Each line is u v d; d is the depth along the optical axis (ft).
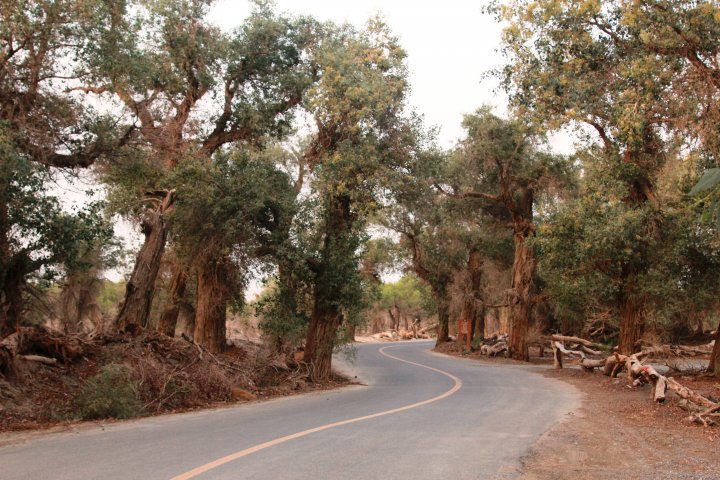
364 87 69.56
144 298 61.21
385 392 63.41
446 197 128.88
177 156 69.00
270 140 88.17
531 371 97.55
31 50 48.52
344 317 81.05
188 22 73.56
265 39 77.00
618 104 58.54
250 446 29.12
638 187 74.90
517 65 63.98
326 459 26.08
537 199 124.88
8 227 48.24
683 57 55.11
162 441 30.78
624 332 79.51
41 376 44.93
